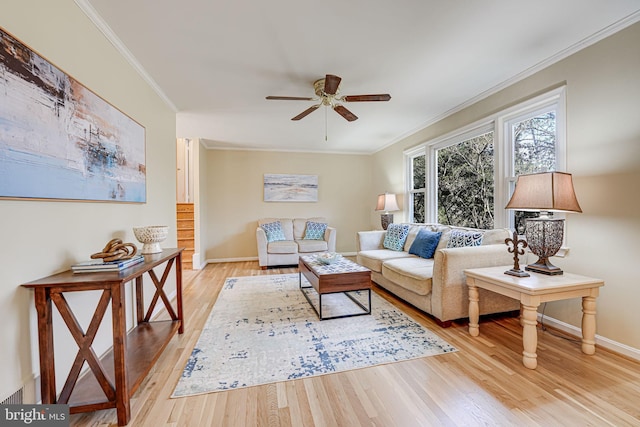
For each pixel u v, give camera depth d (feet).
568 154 7.11
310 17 5.73
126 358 4.25
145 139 8.04
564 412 4.37
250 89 9.18
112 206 6.33
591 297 6.03
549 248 6.51
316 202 19.34
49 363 4.08
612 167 6.23
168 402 4.69
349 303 9.70
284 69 7.89
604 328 6.40
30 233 4.10
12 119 3.72
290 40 6.53
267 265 15.44
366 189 20.15
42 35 4.30
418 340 6.86
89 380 4.88
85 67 5.35
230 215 17.95
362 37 6.45
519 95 8.46
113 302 4.17
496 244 8.25
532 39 6.59
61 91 4.62
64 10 4.79
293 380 5.29
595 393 4.82
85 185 5.24
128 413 4.26
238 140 16.15
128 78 7.06
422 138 13.53
